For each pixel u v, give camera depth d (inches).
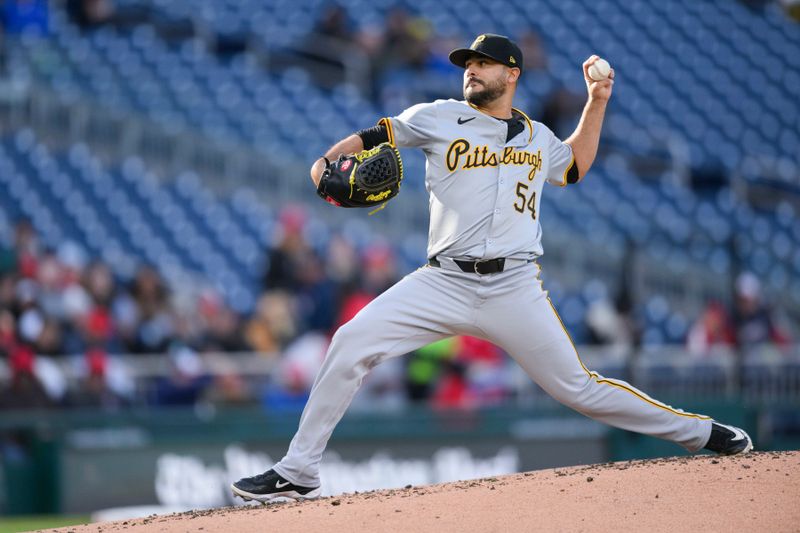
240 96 2674.7
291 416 1471.5
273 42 2866.6
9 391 1432.1
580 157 719.7
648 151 2849.4
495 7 3245.6
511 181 669.9
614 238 2354.8
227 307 1827.0
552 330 683.4
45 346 1518.2
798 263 2504.9
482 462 1505.9
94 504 1403.8
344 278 1781.5
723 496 617.3
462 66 682.8
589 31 3260.3
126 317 1647.4
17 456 1398.9
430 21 3134.8
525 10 3265.3
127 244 2171.5
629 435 1528.1
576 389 695.7
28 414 1424.7
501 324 680.4
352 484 1462.8
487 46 662.5
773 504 602.2
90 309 1630.2
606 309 1710.1
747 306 1769.2
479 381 1619.1
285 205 2299.5
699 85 3171.8
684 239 2241.6
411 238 2260.1
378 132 674.2
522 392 1622.8
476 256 666.8
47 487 1398.9
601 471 685.9
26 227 1782.7
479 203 665.6
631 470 678.5
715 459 693.3
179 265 2135.8
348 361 676.7
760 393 1704.0
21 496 1391.5
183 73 2723.9
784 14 3558.1
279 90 2716.5
